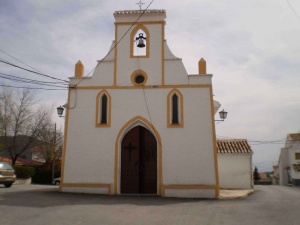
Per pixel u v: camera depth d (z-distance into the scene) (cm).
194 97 1708
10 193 1505
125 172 1712
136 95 1731
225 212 1105
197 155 1645
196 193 1600
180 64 1748
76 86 1762
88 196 1518
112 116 1719
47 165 4250
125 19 1820
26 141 3769
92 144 1700
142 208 1169
